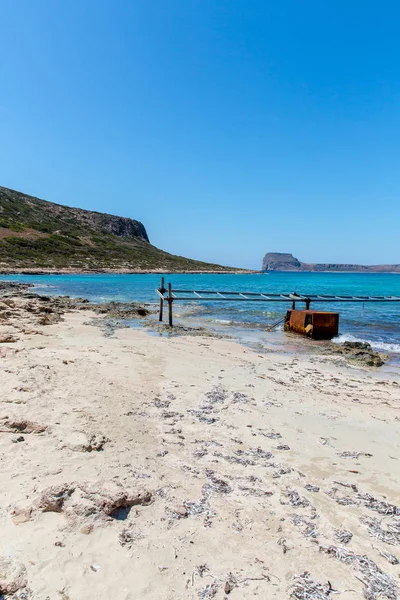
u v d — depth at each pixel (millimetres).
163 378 8250
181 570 2992
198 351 11562
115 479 4086
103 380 7594
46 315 16781
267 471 4645
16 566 2855
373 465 4938
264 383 8422
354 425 6246
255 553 3236
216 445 5250
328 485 4402
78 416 5641
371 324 18469
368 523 3734
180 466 4578
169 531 3418
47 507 3473
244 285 49312
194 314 21969
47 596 2654
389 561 3240
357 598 2836
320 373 9688
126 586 2803
